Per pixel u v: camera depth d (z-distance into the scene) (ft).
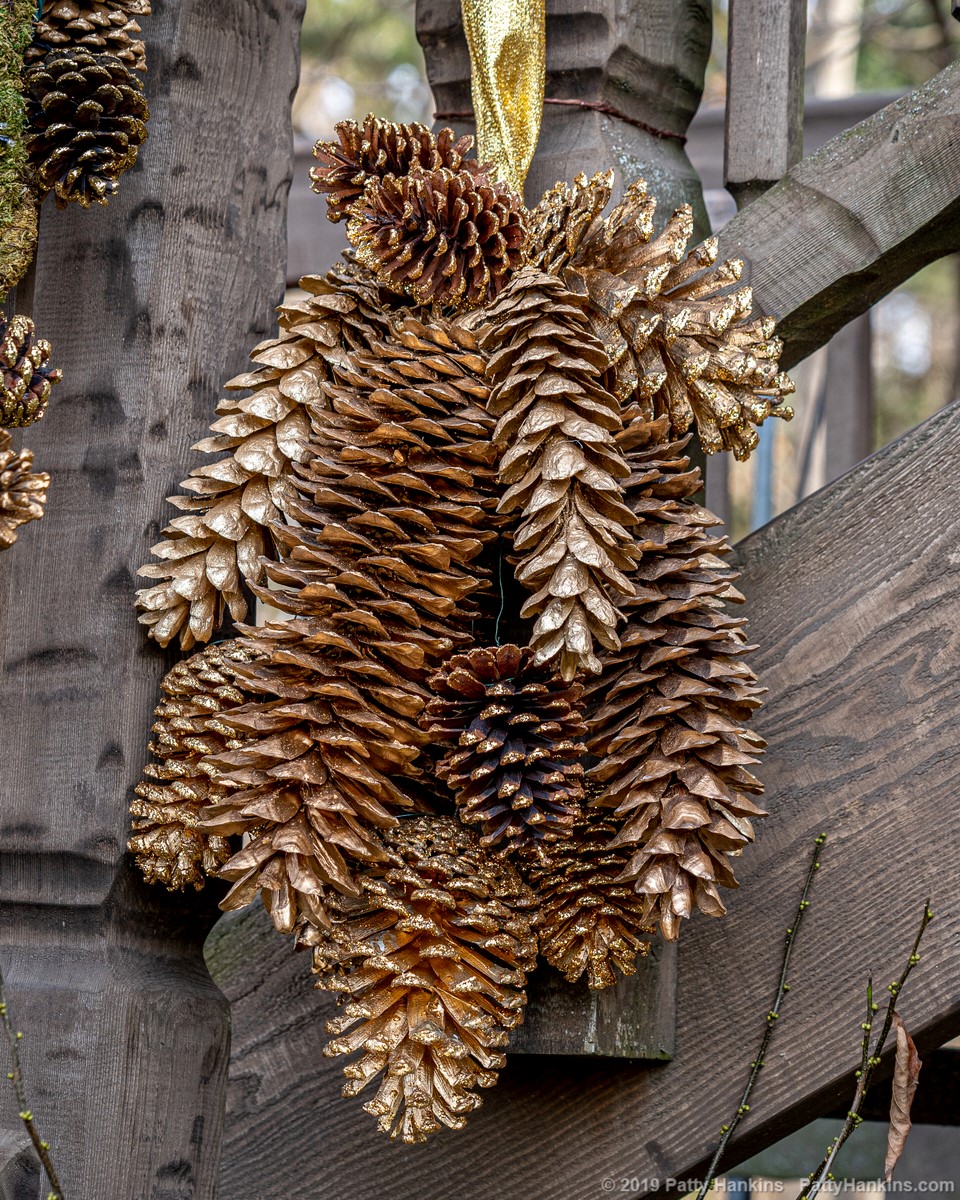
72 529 5.73
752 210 5.91
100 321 5.75
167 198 5.75
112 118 5.48
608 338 5.42
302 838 5.30
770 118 5.99
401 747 5.34
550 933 5.52
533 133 5.77
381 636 5.38
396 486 5.42
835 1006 5.76
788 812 5.82
